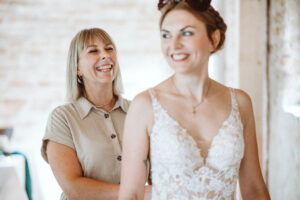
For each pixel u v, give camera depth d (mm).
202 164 1365
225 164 1373
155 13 4852
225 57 3938
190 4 1284
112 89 2049
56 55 4754
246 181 1565
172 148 1348
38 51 4719
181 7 1294
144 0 4820
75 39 1920
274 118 2709
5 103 4715
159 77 4941
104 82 1888
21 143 4766
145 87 4938
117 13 4805
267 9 2744
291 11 2436
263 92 2885
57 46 4742
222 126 1415
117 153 1856
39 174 4770
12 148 4684
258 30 2895
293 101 2525
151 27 4863
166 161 1361
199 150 1360
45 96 4781
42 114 4793
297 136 2297
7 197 2787
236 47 3016
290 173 2422
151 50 4898
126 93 4922
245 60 2918
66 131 1828
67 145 1812
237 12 2953
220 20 1389
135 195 1419
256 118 2916
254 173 1549
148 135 1449
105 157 1827
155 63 4918
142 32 4863
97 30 1938
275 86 2680
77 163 1816
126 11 4812
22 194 3086
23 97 4746
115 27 4824
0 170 2990
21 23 4652
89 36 1896
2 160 3340
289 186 2443
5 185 2824
